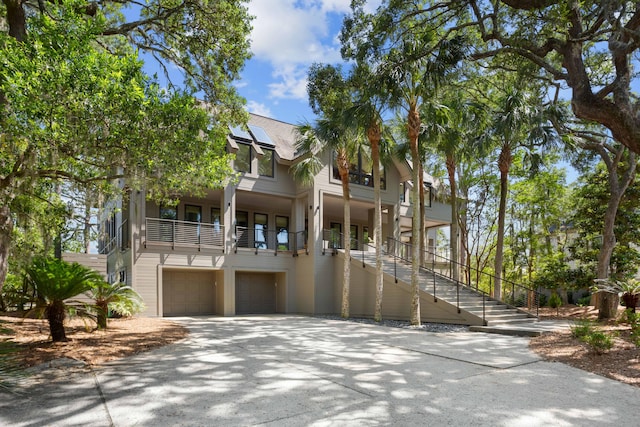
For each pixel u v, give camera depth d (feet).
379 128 47.09
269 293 66.23
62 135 22.45
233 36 37.78
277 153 62.03
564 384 18.22
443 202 80.79
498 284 52.90
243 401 15.57
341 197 63.93
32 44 22.33
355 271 57.72
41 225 34.86
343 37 35.81
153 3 38.37
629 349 24.90
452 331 38.32
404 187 77.10
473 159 71.10
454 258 60.54
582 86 21.40
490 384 18.25
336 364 22.44
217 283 60.13
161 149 24.35
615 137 19.94
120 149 23.61
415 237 43.65
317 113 41.16
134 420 13.52
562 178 75.10
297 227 64.13
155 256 52.70
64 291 26.09
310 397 16.16
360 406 15.06
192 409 14.62
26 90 20.66
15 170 24.22
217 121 40.70
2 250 24.81
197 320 48.49
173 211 60.29
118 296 33.24
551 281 57.67
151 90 24.49
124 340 29.12
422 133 51.60
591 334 25.49
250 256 60.08
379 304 47.98
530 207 79.46
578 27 24.32
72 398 15.81
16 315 37.19
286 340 31.60
